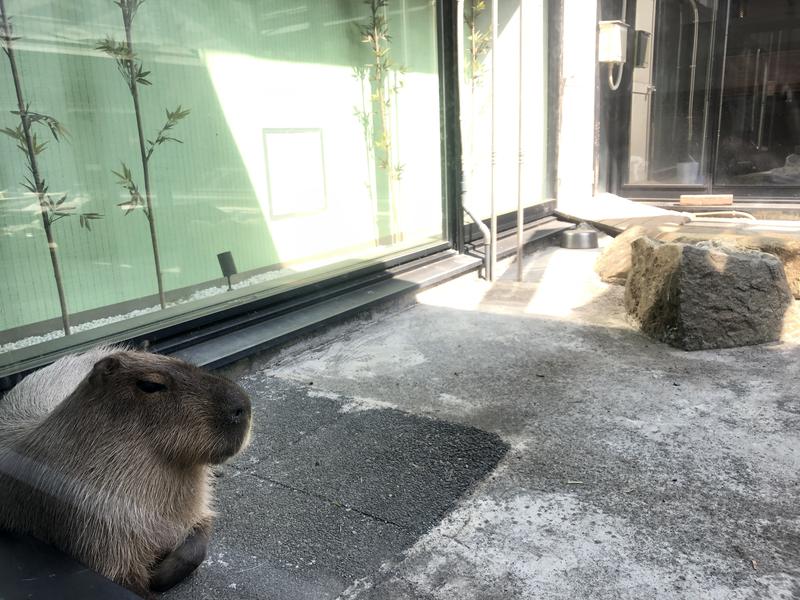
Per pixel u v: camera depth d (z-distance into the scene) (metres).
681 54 4.13
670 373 1.90
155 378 0.92
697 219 3.81
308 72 2.46
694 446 1.47
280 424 1.63
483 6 3.22
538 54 3.73
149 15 1.91
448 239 3.10
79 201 1.79
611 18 4.13
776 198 4.03
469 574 1.08
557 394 1.78
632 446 1.48
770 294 2.10
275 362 2.05
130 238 1.93
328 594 1.04
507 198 3.62
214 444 0.96
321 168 2.56
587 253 3.41
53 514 0.91
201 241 2.15
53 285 1.75
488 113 3.37
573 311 2.53
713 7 3.99
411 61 2.89
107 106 1.83
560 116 3.90
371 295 2.50
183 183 2.07
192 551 1.01
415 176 3.03
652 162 4.35
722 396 1.73
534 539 1.17
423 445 1.51
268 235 2.38
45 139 1.69
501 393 1.79
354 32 2.62
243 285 2.30
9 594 0.81
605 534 1.18
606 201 4.17
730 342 2.08
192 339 1.93
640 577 1.06
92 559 0.90
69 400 0.95
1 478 0.95
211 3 2.09
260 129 2.30
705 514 1.22
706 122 4.14
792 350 2.04
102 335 1.80
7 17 1.58
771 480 1.33
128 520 0.91
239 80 2.21
